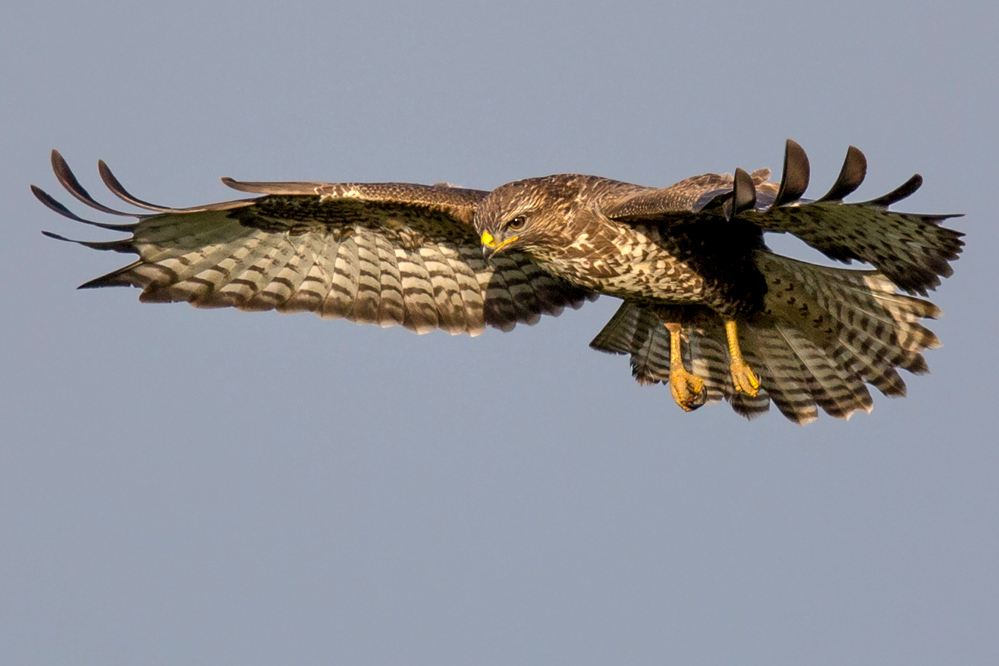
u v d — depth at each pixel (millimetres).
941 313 13555
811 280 13891
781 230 12477
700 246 13688
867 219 11844
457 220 14625
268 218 14609
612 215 13414
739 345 14703
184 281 14680
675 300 14125
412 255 15062
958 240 11820
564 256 13969
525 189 14047
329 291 15102
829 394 14516
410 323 15281
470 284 15234
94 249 14211
